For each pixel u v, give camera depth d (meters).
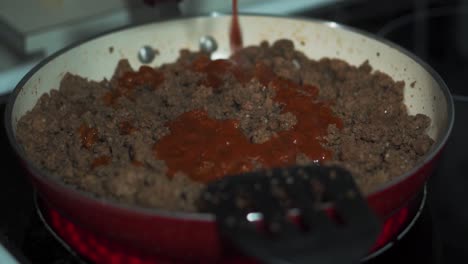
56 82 0.68
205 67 0.70
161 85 0.68
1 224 0.60
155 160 0.57
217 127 0.61
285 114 0.62
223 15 0.73
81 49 0.69
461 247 0.58
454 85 0.77
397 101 0.67
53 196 0.53
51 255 0.57
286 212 0.48
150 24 0.72
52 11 0.85
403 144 0.62
